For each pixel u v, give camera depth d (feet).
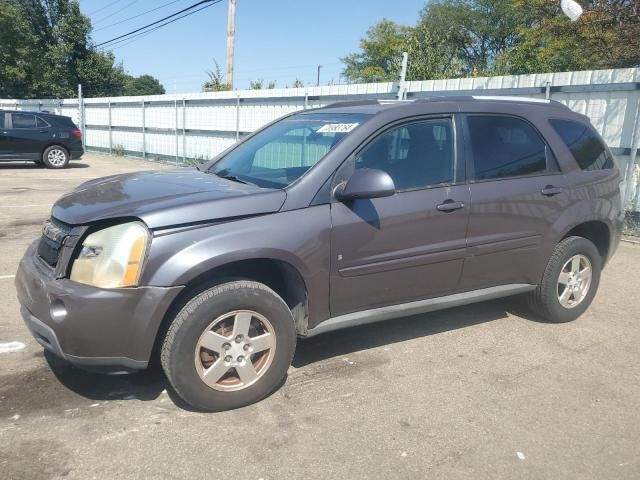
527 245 14.30
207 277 10.66
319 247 11.18
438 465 9.33
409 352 13.73
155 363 12.53
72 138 55.62
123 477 8.79
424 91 35.17
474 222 13.19
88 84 124.98
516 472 9.21
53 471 8.86
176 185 12.00
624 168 27.07
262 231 10.63
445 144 13.12
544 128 14.85
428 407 11.14
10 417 10.36
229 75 69.00
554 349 14.14
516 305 17.31
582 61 48.78
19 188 40.01
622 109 26.78
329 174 11.55
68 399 11.05
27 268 10.99
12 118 52.75
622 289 19.30
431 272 12.87
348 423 10.48
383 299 12.43
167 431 10.05
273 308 10.82
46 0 118.83
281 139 13.71
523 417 10.87
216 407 10.62
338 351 13.66
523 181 14.07
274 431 10.16
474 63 122.93
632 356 13.84
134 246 9.87
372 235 11.80
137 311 9.81
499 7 120.88
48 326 9.98
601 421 10.81
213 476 8.88
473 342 14.44
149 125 65.82
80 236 10.21
